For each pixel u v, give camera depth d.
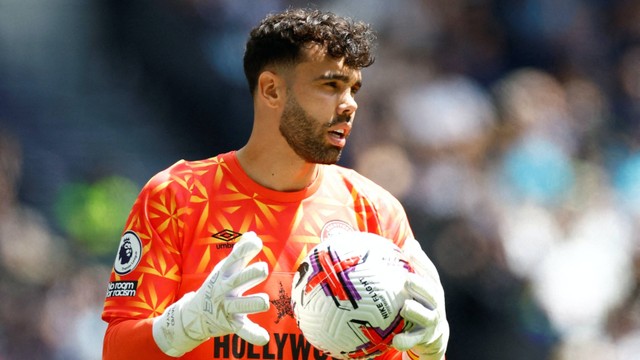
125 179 45.16
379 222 16.72
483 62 52.44
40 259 39.97
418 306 14.14
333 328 14.49
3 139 42.94
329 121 15.68
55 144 48.00
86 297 39.00
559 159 44.69
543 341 36.78
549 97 47.09
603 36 56.28
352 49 15.58
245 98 49.19
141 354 14.90
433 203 40.22
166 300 15.63
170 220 15.87
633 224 41.91
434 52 51.25
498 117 48.78
